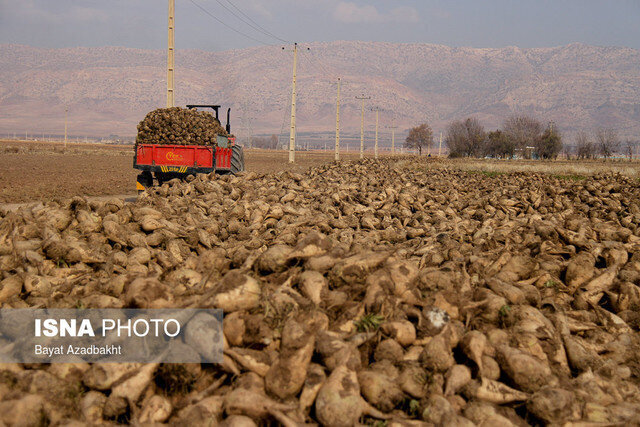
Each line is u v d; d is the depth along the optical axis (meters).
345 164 41.38
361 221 13.00
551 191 22.64
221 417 3.94
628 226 12.99
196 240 9.09
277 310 4.56
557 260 7.29
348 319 4.75
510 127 133.62
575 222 10.84
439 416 4.04
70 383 4.10
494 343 4.84
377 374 4.19
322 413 3.86
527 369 4.39
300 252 5.48
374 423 3.98
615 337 5.76
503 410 4.25
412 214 15.23
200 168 20.45
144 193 16.19
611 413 4.28
